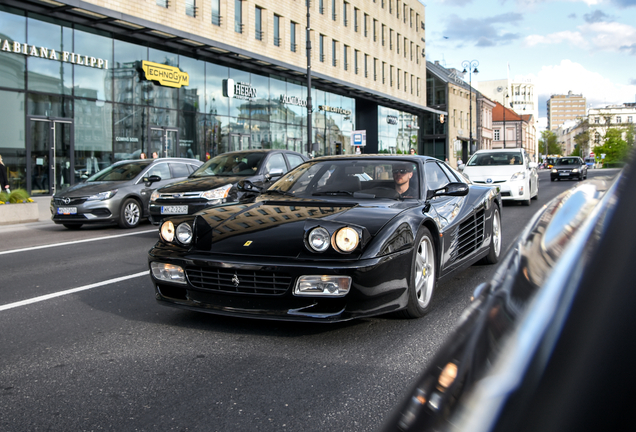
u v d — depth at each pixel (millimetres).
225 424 2434
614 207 631
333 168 5172
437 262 4430
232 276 3664
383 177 4953
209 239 3936
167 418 2512
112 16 18547
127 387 2910
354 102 38469
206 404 2660
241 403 2664
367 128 41531
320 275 3490
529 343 590
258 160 10086
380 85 44562
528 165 15281
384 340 3639
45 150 18641
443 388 638
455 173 6086
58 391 2879
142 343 3689
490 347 631
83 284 5789
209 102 25016
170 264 3881
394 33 47469
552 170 34188
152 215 9375
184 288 3859
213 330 3947
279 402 2666
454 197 5238
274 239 3773
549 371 554
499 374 587
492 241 6176
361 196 4727
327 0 35719
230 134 26250
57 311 4648
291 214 4113
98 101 20219
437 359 705
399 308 3787
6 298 5211
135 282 5812
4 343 3770
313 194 4871
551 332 582
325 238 3564
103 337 3852
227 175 9820
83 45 19547
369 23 42406
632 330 534
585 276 602
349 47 39250
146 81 22000
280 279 3570
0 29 17188
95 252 8242
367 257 3535
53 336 3910
